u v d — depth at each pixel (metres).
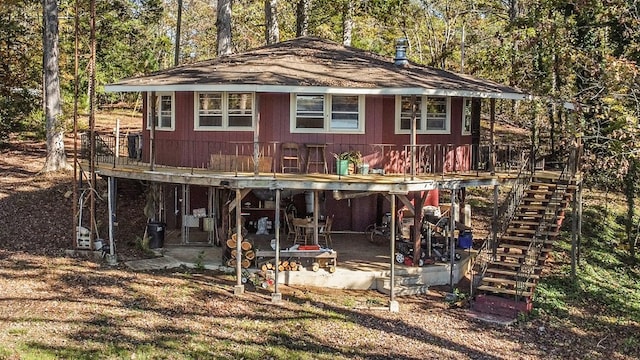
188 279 17.22
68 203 23.89
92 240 19.23
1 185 25.36
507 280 16.61
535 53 21.42
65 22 34.53
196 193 21.17
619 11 20.19
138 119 41.03
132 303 15.21
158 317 14.45
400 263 18.36
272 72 17.95
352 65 19.83
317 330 14.35
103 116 41.44
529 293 16.44
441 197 26.70
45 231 21.30
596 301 17.86
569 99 18.80
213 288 16.62
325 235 19.28
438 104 20.16
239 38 47.88
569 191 18.80
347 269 17.70
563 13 24.28
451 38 41.59
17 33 32.25
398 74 18.88
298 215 21.09
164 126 20.42
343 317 15.23
